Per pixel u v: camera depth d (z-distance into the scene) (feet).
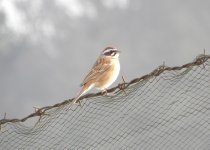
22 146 18.80
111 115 18.08
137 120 17.80
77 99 18.47
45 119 18.57
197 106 17.22
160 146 17.69
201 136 17.37
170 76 17.46
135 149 17.90
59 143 18.44
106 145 18.08
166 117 17.47
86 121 18.35
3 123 18.80
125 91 18.02
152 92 17.62
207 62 17.25
